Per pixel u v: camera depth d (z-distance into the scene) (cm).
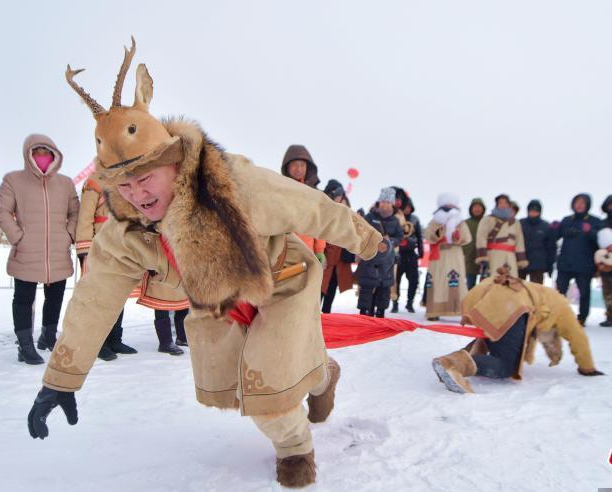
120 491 198
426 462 224
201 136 177
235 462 225
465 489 199
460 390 334
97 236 200
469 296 388
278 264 200
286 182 192
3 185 414
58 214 428
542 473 214
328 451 237
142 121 168
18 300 411
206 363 208
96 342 198
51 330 449
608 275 716
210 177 172
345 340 312
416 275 845
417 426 270
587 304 731
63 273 430
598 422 277
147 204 173
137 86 178
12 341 492
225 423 278
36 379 357
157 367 403
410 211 860
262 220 183
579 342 382
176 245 170
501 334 355
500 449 239
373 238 215
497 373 356
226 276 169
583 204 733
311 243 438
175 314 492
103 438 252
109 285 198
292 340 191
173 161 169
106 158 167
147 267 199
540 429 266
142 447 242
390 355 460
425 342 520
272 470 216
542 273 818
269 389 187
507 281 376
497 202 797
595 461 226
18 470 214
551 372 405
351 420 280
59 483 204
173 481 206
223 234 169
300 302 196
